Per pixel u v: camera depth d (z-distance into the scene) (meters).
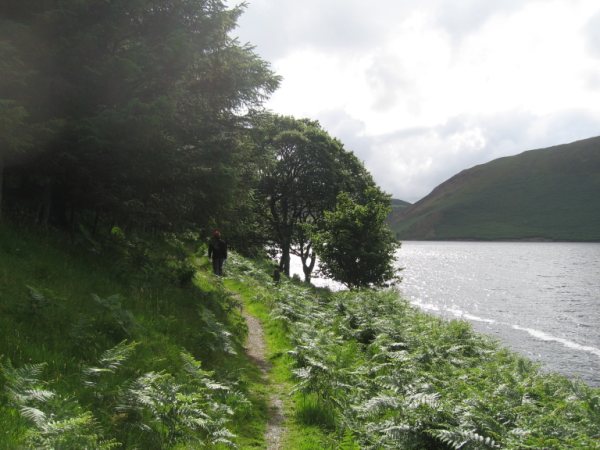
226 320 12.08
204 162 12.47
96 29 9.70
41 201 11.80
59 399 4.68
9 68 7.98
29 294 7.43
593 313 40.34
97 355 6.57
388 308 17.94
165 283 12.33
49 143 9.38
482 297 51.19
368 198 27.92
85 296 8.63
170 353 7.77
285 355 10.30
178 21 11.77
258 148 15.19
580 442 5.90
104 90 10.15
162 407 5.39
